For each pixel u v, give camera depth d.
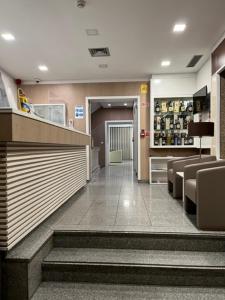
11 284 1.92
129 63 5.22
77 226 2.68
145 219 2.96
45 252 2.31
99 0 3.04
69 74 5.93
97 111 11.02
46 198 2.72
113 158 13.37
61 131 2.96
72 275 2.21
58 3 3.09
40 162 2.53
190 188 2.98
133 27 3.71
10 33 3.85
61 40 4.11
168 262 2.24
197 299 1.96
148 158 6.28
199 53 4.69
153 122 6.01
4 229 1.87
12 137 1.71
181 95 5.93
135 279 2.19
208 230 2.57
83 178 4.97
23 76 6.05
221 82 4.20
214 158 4.02
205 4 3.15
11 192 1.92
